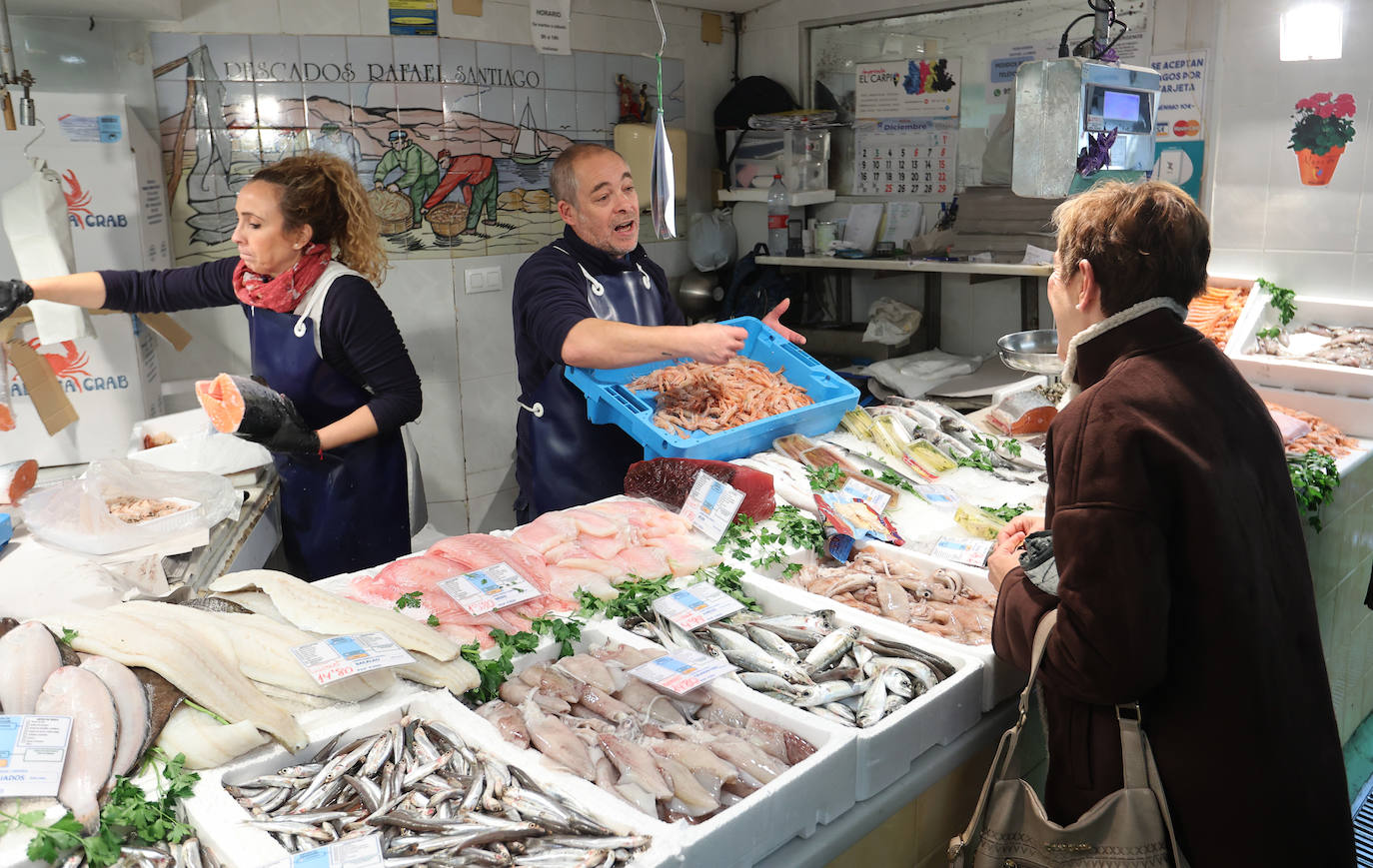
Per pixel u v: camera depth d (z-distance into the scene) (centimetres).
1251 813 145
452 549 208
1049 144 280
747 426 275
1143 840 147
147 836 130
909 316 487
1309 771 149
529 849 128
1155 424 142
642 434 272
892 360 471
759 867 140
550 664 175
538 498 319
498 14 449
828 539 234
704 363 282
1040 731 189
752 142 529
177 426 336
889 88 500
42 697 140
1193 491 140
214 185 418
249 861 125
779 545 231
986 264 441
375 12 424
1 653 144
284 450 282
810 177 518
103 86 395
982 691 178
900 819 161
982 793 160
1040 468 290
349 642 165
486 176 458
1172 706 148
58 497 238
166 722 145
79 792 131
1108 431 143
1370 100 348
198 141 412
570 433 307
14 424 321
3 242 332
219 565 247
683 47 529
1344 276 367
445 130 442
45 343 309
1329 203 364
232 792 140
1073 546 142
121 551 234
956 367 465
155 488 258
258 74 414
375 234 310
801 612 200
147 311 318
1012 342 329
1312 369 343
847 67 515
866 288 525
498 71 454
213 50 407
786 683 172
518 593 193
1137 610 138
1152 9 398
